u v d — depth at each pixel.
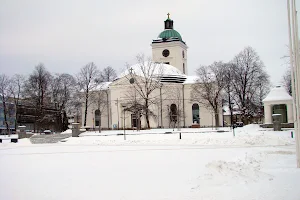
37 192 14.51
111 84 78.38
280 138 36.72
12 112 93.94
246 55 71.75
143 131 57.53
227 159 22.95
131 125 76.88
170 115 76.81
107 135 51.31
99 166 21.80
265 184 13.80
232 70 73.31
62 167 22.00
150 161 23.47
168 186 14.52
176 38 89.00
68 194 13.88
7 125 82.44
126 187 14.73
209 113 77.31
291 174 15.87
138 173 18.38
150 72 78.69
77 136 53.00
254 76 71.56
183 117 76.69
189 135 43.91
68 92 85.94
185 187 14.13
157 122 75.00
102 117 84.56
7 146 46.41
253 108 73.00
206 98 72.06
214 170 15.80
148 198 12.62
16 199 13.45
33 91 83.31
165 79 78.75
